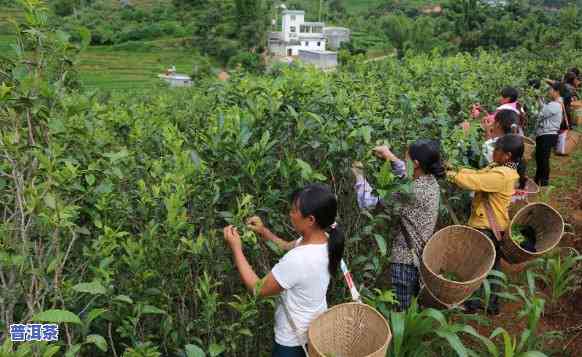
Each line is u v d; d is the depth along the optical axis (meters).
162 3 79.19
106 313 2.31
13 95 1.91
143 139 3.75
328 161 3.27
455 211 5.27
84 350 2.58
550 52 17.48
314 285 2.42
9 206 2.57
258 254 3.00
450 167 4.12
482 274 3.35
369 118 3.91
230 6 61.56
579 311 4.25
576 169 7.99
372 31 70.81
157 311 2.40
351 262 3.37
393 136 4.16
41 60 1.95
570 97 8.62
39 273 1.97
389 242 3.84
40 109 1.91
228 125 2.96
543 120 6.98
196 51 57.69
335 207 2.38
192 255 2.76
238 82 4.31
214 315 2.83
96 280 2.17
